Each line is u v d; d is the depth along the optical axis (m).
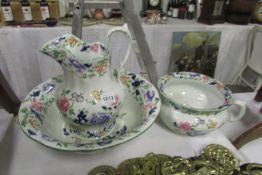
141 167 0.40
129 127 0.46
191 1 1.61
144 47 0.50
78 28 0.52
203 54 1.53
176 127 0.49
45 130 0.41
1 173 0.40
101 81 0.40
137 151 0.47
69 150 0.34
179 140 0.51
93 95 0.39
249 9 1.48
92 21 1.30
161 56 1.48
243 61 1.65
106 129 0.45
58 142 0.35
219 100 0.54
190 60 1.53
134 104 0.52
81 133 0.44
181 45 1.46
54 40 0.39
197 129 0.48
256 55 1.50
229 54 1.61
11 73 1.31
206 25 1.46
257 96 0.87
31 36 1.23
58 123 0.48
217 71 1.68
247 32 1.53
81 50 0.41
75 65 0.36
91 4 0.57
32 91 0.49
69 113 0.40
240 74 1.68
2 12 1.23
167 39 1.42
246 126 0.77
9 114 0.60
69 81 0.40
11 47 1.24
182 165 0.41
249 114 0.81
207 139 0.52
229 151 0.46
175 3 1.62
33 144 0.47
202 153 0.46
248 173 0.41
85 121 0.40
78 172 0.42
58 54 0.35
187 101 0.57
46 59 1.31
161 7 1.62
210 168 0.41
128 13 0.47
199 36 1.46
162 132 0.53
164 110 0.50
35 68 1.34
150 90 0.50
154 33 1.38
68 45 0.40
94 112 0.40
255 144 0.69
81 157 0.45
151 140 0.50
